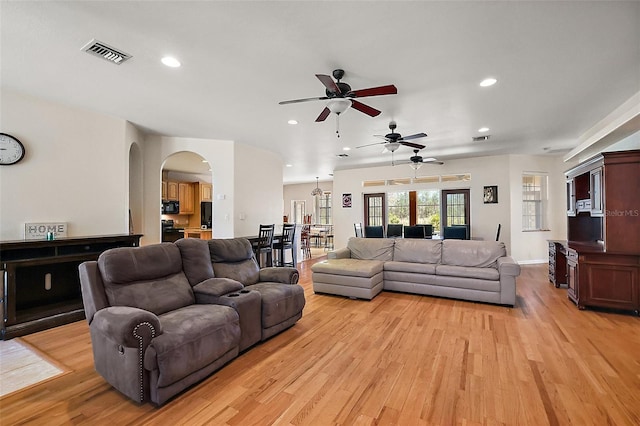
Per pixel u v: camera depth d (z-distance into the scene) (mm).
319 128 4887
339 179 9102
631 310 3607
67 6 2027
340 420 1813
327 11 2092
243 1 1988
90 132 4051
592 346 2770
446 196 7832
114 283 2336
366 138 5520
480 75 3047
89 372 2377
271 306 2951
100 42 2471
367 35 2375
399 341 2926
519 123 4621
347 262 4836
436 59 2738
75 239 3484
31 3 1991
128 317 1900
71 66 2863
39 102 3609
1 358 2611
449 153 6887
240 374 2340
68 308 3508
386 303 4180
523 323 3375
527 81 3188
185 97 3605
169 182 8398
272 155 6770
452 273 4305
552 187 7277
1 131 3352
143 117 4332
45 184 3658
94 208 4066
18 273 3457
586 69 2928
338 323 3424
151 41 2455
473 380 2229
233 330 2494
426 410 1896
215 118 4391
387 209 8539
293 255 6711
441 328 3248
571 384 2162
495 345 2816
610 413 1846
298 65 2842
